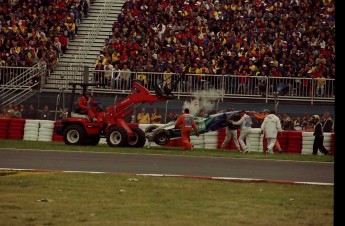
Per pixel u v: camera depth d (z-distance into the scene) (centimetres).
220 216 3462
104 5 12344
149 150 7444
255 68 10356
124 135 7794
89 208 3597
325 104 9594
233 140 8062
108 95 10088
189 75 9788
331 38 10888
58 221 3262
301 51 10769
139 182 4556
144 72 10075
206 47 10925
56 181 4516
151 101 7931
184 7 11675
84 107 7988
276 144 8019
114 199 3888
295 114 9531
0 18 11888
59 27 11712
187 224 3250
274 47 10700
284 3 11506
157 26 11450
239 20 11300
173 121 8269
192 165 5828
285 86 9638
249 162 6300
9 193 4012
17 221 3244
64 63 11475
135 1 11938
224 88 9750
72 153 6719
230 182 4675
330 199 4056
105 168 5416
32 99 10038
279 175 5278
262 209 3688
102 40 11788
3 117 9794
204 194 4119
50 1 12131
